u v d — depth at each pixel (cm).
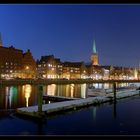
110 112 2911
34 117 2275
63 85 10094
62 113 2666
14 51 11938
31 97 4572
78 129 1983
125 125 2152
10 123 2130
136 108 3309
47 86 9006
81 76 17525
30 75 12912
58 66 15512
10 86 7888
